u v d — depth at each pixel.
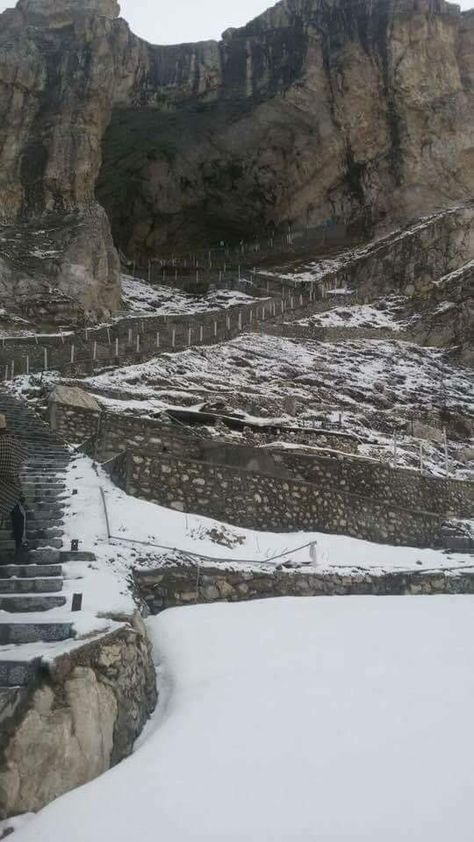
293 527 10.91
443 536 12.83
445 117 41.62
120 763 4.58
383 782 4.35
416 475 14.65
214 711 5.28
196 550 8.94
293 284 39.94
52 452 12.81
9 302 29.61
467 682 5.95
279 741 4.84
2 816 3.89
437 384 28.83
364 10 42.03
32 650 4.81
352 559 10.38
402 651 6.74
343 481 13.30
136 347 26.05
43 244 32.66
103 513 9.24
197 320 31.34
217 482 10.48
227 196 44.97
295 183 44.25
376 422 23.00
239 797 4.17
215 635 6.99
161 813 3.99
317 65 41.56
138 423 15.65
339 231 43.72
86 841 3.73
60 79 36.94
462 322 33.12
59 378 20.95
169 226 46.03
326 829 3.88
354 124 42.34
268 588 8.80
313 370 27.31
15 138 35.59
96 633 5.23
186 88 40.50
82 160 35.44
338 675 6.03
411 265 37.28
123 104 39.19
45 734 4.20
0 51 36.38
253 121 42.00
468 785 4.33
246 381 24.33
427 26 41.84
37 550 7.52
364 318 35.50
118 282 34.62
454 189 41.53
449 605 8.98
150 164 43.72
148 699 5.53
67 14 39.66
